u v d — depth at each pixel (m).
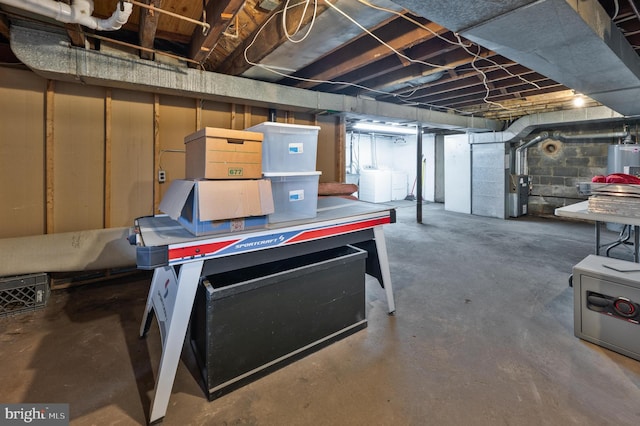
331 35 2.09
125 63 2.49
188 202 1.56
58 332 2.08
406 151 9.45
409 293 2.70
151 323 2.20
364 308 2.11
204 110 3.33
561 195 6.25
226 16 1.85
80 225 2.82
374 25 1.98
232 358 1.54
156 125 3.02
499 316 2.27
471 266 3.39
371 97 4.31
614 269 1.87
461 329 2.10
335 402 1.47
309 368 1.71
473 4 1.47
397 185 9.00
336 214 2.05
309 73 3.32
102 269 2.86
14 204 2.57
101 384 1.59
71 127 2.72
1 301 2.33
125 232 2.85
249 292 1.58
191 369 1.72
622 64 2.27
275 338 1.69
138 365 1.75
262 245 1.61
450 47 2.61
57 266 2.55
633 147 4.91
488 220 6.11
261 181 1.62
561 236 4.73
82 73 2.33
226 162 1.54
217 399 1.50
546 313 2.30
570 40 1.86
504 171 6.24
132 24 2.53
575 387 1.54
